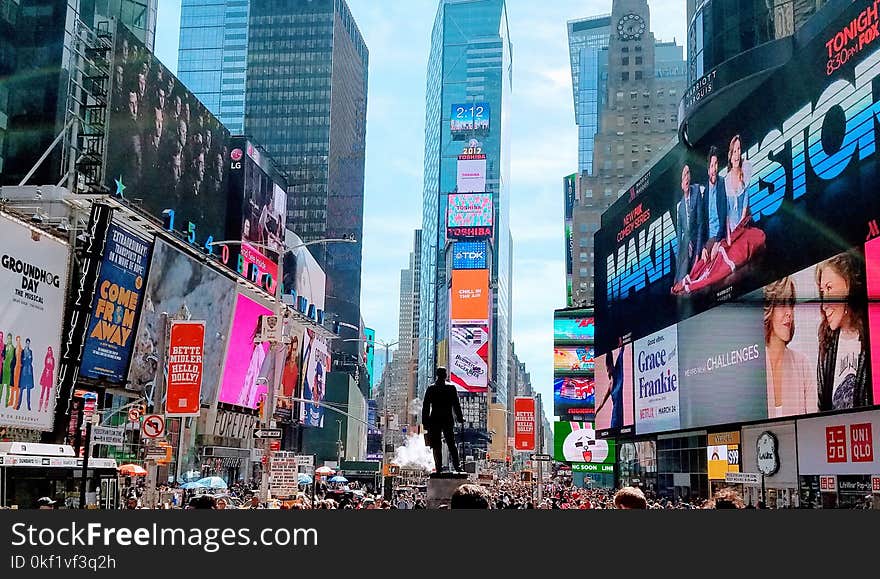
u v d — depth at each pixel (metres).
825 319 41.53
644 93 180.88
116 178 70.25
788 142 45.25
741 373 49.88
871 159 37.91
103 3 90.50
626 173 178.12
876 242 37.25
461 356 185.88
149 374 67.00
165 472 67.19
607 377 77.19
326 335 124.94
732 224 51.47
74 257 58.00
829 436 44.78
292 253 124.44
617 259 74.69
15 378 44.50
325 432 160.25
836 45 41.00
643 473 89.69
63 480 32.66
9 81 76.94
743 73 53.62
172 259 69.44
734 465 56.22
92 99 72.81
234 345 85.81
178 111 83.31
